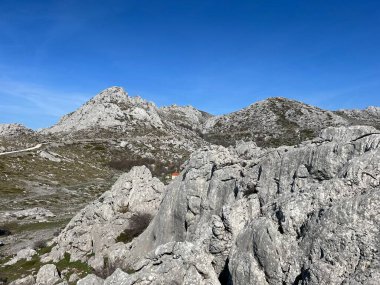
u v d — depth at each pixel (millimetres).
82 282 29672
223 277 26562
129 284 25906
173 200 39062
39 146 181125
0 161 143500
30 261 50094
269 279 22047
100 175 149625
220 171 35188
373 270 17812
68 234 51688
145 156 180250
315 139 29172
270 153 30750
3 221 81562
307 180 26703
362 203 19922
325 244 20047
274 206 24719
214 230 27484
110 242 47594
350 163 23109
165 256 27375
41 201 105062
